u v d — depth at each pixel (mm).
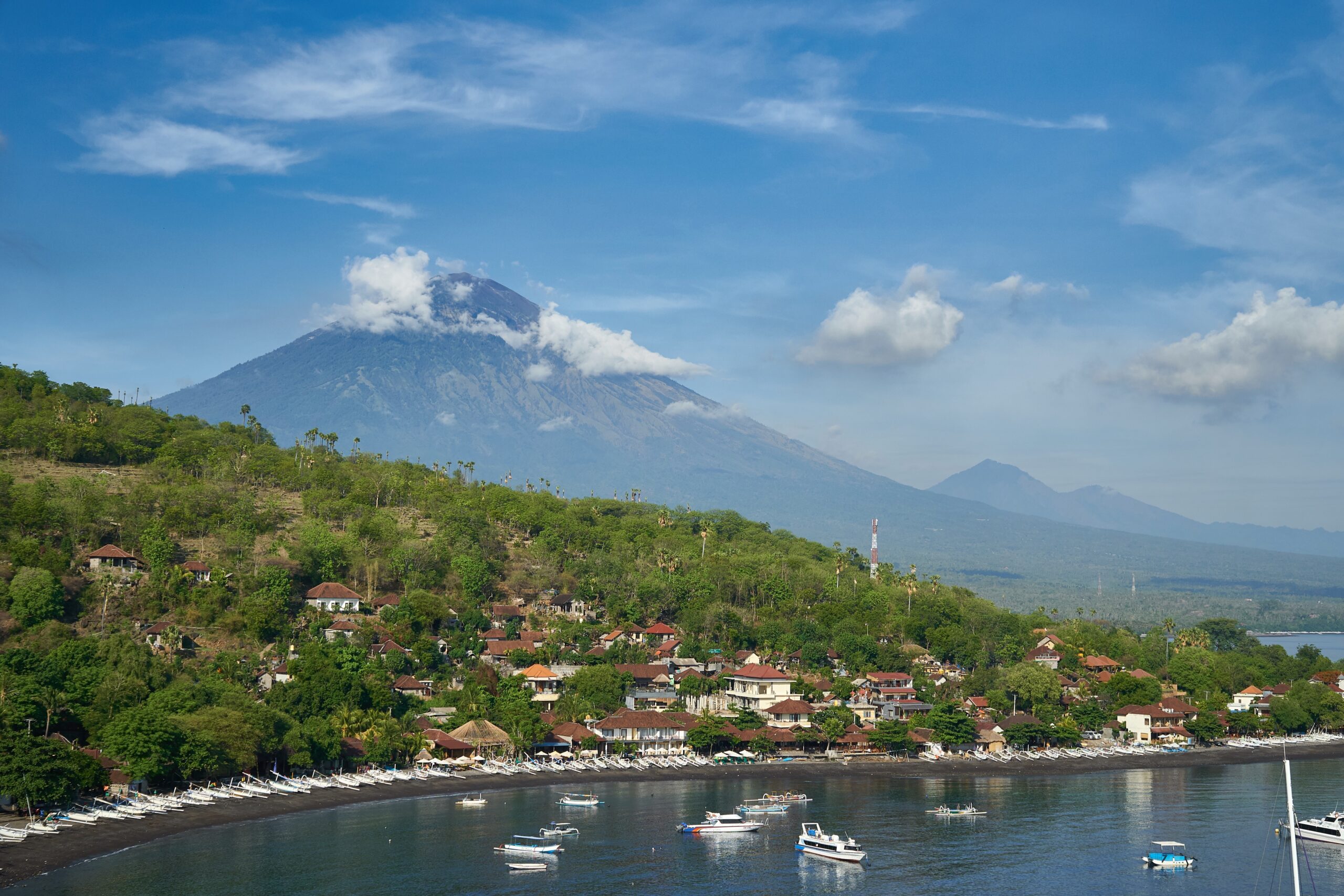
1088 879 143250
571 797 183375
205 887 127750
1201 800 195625
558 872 140375
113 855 139125
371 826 160625
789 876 141875
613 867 143750
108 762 162625
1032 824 174000
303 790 176250
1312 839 164875
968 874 144375
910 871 145125
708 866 145375
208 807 163375
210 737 167500
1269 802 194500
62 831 145000
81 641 193750
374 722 199625
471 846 151125
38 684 172625
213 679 195125
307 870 136625
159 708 172500
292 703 193000
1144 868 148250
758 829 166750
